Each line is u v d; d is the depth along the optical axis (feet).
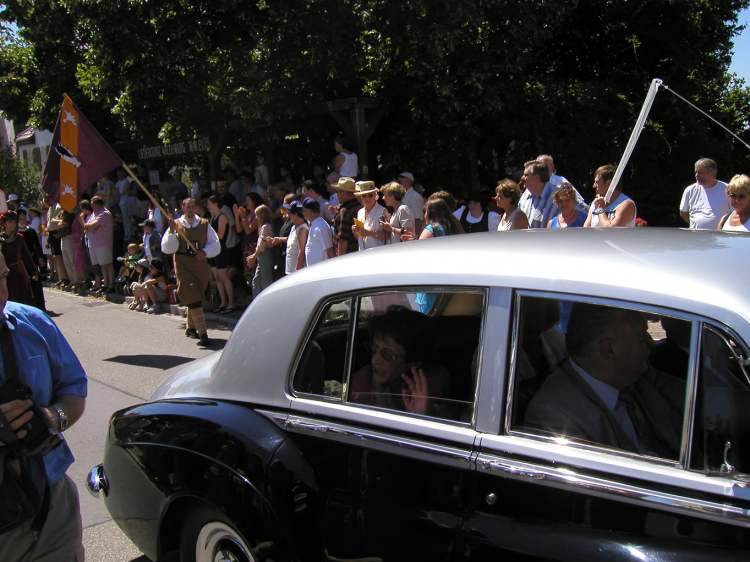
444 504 7.10
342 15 34.50
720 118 53.93
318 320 8.69
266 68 36.50
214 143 43.78
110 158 25.77
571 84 42.27
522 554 6.44
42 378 7.92
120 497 9.93
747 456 5.78
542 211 21.25
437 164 40.09
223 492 8.43
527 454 6.73
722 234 8.16
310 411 8.45
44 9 47.44
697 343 6.10
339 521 7.81
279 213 33.50
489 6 34.12
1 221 30.19
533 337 7.06
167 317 34.96
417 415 7.63
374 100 37.47
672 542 5.81
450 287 7.60
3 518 7.31
